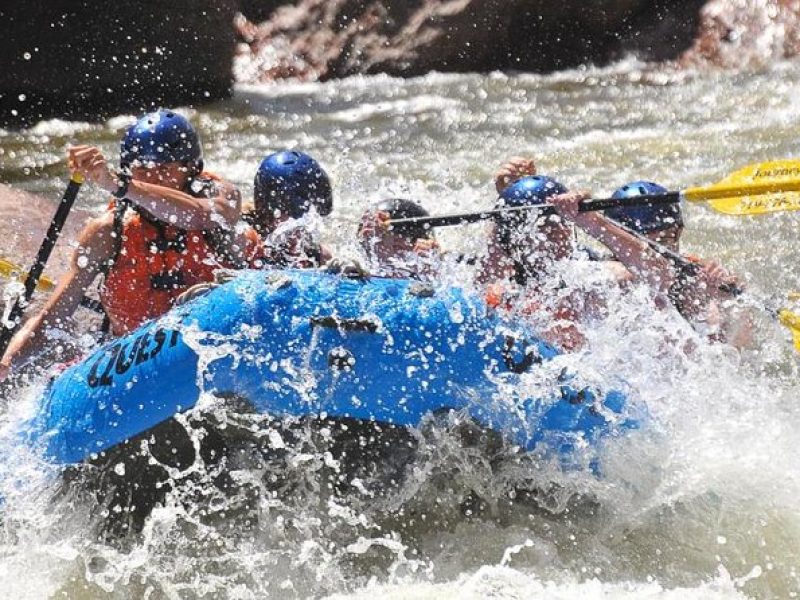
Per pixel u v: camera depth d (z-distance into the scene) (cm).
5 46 4750
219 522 1841
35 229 2936
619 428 1808
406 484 1817
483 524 1844
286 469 1814
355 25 5266
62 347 1988
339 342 1678
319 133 4466
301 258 2064
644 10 5209
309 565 1789
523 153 4034
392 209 2120
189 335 1694
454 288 1741
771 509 1852
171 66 4891
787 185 1964
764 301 2152
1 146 4316
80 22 4822
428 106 4744
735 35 5000
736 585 1723
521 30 5178
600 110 4550
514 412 1752
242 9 5378
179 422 1756
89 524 1861
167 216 1880
